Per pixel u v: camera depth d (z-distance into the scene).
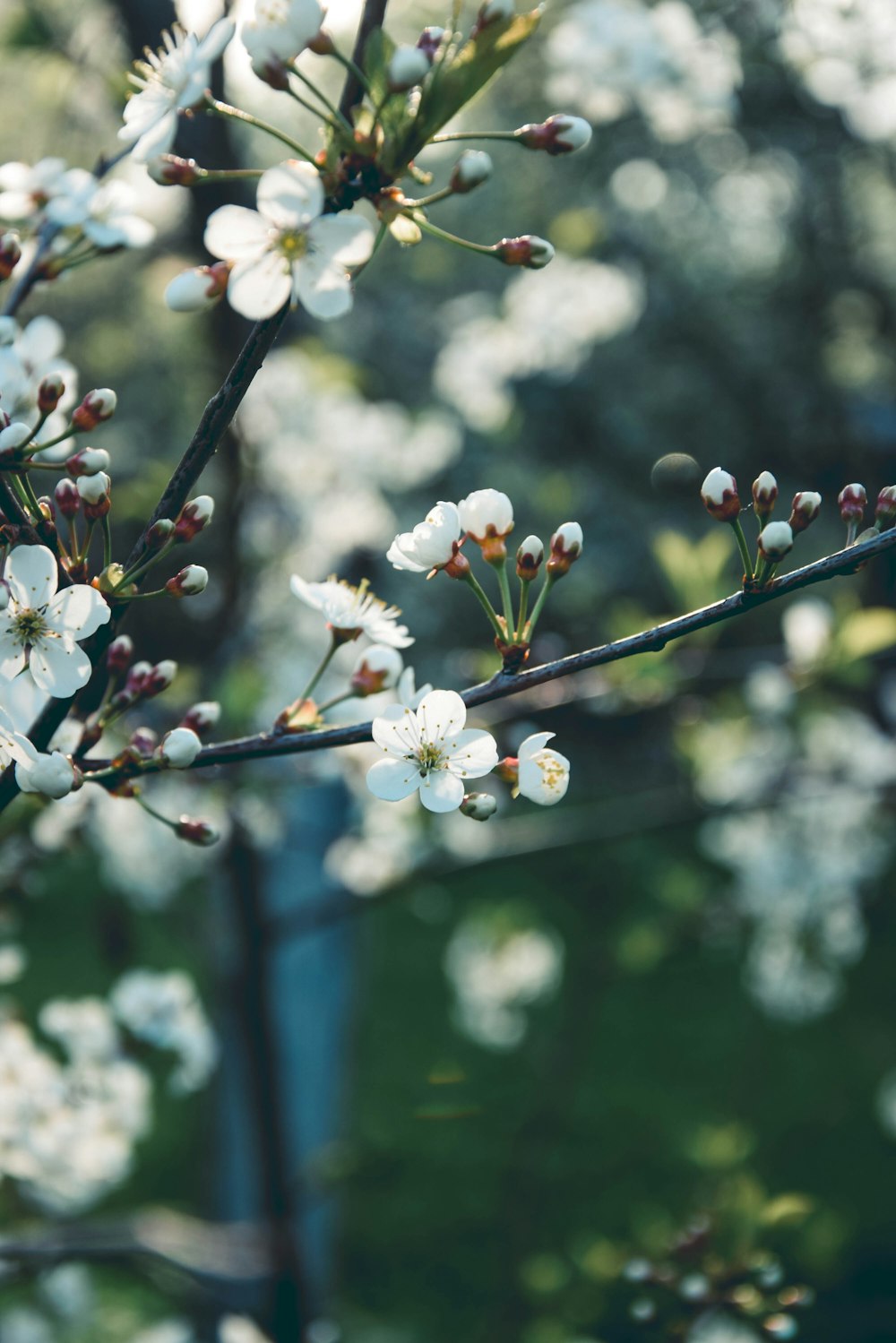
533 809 6.41
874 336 6.29
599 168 5.65
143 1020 3.08
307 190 1.17
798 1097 8.63
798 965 5.17
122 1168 3.00
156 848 3.88
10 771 1.46
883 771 4.29
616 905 5.29
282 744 1.44
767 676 4.16
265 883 3.88
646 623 3.23
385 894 3.59
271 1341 3.57
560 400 7.00
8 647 1.35
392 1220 7.28
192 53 1.26
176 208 3.19
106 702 1.52
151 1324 5.52
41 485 4.14
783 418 6.60
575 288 4.99
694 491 6.99
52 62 3.21
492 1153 7.93
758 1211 2.88
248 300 1.20
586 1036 5.25
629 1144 7.95
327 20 1.27
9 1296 4.66
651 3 3.88
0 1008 3.06
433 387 5.98
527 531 7.05
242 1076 4.38
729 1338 3.03
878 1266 6.55
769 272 6.45
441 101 1.17
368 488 4.38
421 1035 9.59
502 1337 4.50
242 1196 4.50
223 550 3.37
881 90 3.67
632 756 5.91
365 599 1.59
